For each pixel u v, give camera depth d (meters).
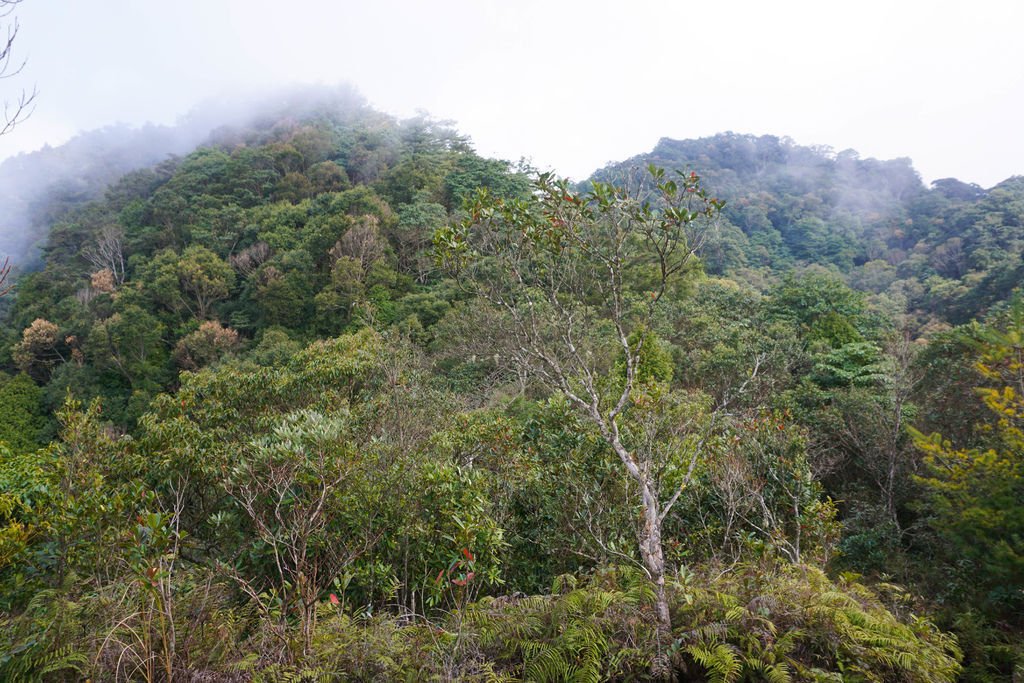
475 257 5.01
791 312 21.86
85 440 5.47
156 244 42.16
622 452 4.26
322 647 3.36
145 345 29.91
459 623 3.59
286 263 32.25
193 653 3.20
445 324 19.95
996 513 5.46
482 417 8.47
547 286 5.08
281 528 3.99
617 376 9.53
